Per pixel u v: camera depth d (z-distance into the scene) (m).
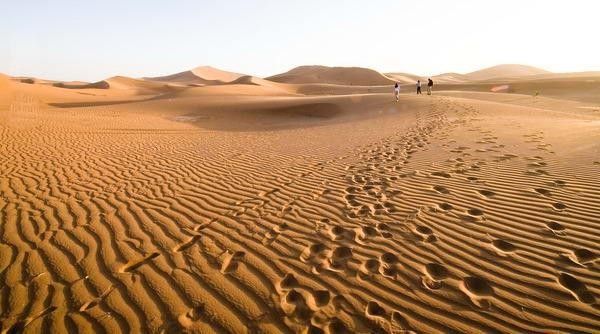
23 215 4.62
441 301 2.70
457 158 6.76
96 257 3.51
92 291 2.94
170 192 5.73
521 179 5.20
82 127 14.24
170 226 4.30
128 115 22.30
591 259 3.10
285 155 8.72
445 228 3.88
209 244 3.79
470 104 18.50
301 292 2.90
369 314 2.60
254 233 4.06
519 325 2.41
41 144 9.82
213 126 18.73
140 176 6.79
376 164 6.99
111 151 9.41
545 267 3.03
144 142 11.27
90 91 57.12
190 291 2.93
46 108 24.83
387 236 3.81
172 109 26.91
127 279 3.11
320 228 4.12
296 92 64.56
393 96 25.50
